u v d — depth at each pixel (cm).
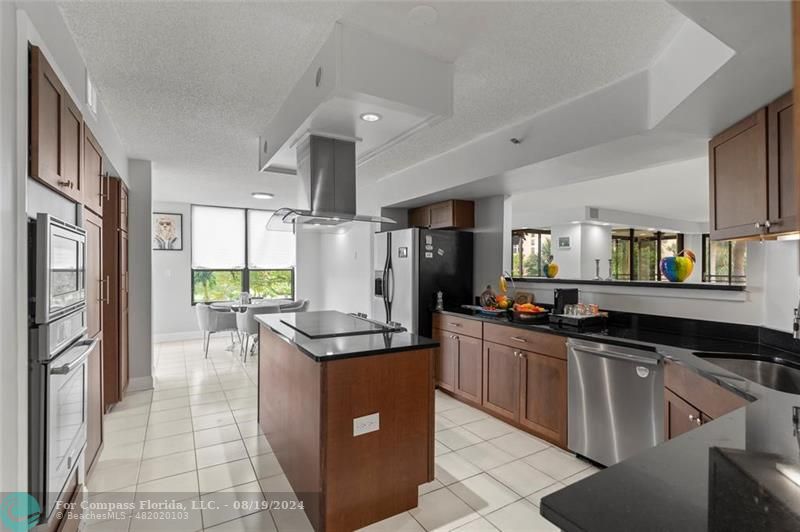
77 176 186
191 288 670
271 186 514
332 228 324
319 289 794
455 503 217
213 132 316
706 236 1096
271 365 282
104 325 345
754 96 172
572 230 830
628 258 1058
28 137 132
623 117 222
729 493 75
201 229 681
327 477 189
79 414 177
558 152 259
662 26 176
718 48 152
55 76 153
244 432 305
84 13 168
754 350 216
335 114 207
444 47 192
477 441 294
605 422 249
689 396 192
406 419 210
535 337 297
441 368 401
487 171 317
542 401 292
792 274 214
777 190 173
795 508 70
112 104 262
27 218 130
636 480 81
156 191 550
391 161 399
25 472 128
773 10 119
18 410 124
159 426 315
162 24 177
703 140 228
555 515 70
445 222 438
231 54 202
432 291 422
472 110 267
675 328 274
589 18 170
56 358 147
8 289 120
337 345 211
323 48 188
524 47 192
